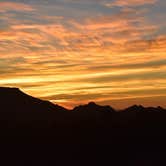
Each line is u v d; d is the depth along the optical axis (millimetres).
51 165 86688
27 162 87562
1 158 88688
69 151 95438
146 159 89500
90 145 99438
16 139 103812
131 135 106375
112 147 97500
